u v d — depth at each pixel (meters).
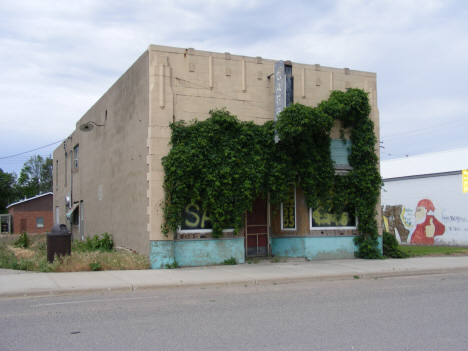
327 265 14.84
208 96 14.91
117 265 13.59
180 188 13.79
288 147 15.46
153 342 6.23
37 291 9.90
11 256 14.84
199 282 11.37
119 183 17.73
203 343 6.19
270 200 15.33
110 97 19.50
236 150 14.70
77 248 18.53
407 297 9.84
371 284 11.85
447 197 26.28
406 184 29.17
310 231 16.20
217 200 14.42
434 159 30.12
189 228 14.48
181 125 14.32
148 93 14.38
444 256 18.36
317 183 16.16
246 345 6.09
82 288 10.29
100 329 6.94
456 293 10.39
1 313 8.09
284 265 14.77
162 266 13.89
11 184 77.69
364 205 16.62
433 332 6.83
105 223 19.86
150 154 14.01
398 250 17.59
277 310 8.39
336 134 16.64
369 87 17.38
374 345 6.12
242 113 15.34
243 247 15.16
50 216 49.41
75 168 27.17
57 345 6.09
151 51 14.37
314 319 7.65
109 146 19.50
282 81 15.16
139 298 9.66
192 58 14.80
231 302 9.20
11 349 5.91
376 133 17.20
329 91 16.77
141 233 14.88
